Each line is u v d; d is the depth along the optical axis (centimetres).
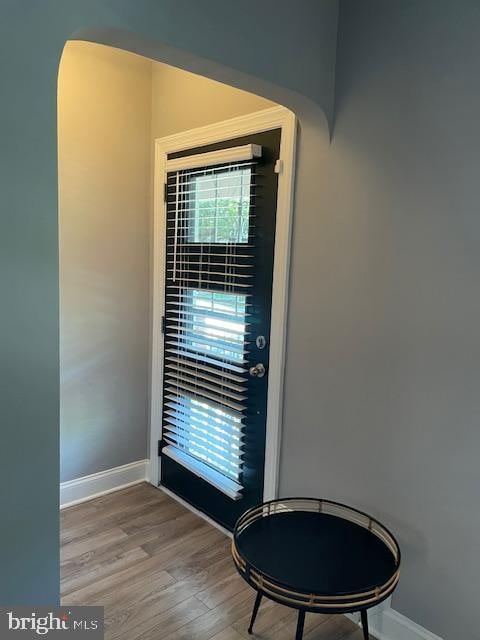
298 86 173
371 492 189
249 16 154
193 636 188
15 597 130
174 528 261
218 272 247
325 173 195
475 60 148
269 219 219
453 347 160
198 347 265
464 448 160
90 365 280
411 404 173
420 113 162
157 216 285
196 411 270
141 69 276
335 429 201
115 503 285
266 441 230
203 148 252
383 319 179
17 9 112
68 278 265
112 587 214
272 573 152
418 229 166
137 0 128
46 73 118
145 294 298
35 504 130
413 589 178
